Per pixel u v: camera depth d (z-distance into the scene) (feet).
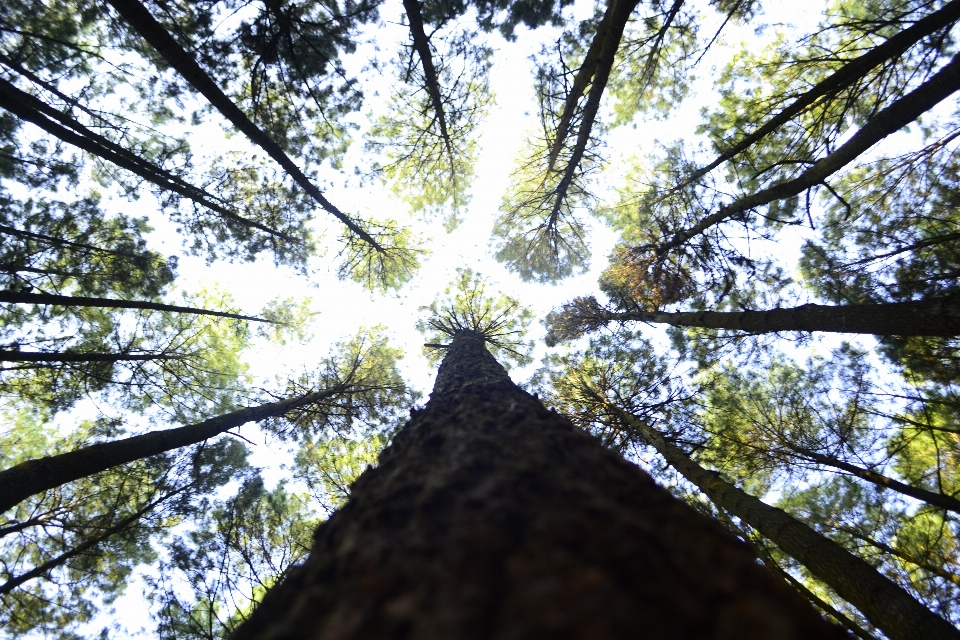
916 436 21.56
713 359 29.12
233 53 25.35
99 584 24.07
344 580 4.24
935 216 21.52
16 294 21.12
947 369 21.63
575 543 3.66
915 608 13.53
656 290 30.45
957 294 15.49
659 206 30.58
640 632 2.76
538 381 30.58
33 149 25.63
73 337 26.13
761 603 3.16
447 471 5.57
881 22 20.22
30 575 19.29
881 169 24.34
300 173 26.61
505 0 26.37
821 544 16.16
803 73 26.14
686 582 3.35
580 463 5.67
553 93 27.68
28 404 26.81
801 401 25.16
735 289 29.07
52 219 25.44
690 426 25.75
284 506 26.76
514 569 3.39
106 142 22.93
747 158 28.17
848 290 24.23
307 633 3.72
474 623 2.95
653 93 31.71
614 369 28.73
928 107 18.15
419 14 22.68
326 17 24.85
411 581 3.63
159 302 29.07
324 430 31.17
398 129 32.12
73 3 24.34
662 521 4.33
